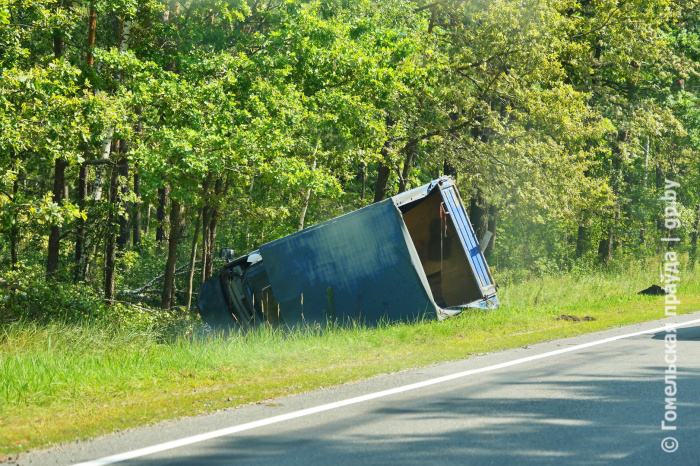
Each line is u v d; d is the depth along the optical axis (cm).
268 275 1427
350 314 1406
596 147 3025
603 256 3394
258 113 1975
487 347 1073
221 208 2172
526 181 2322
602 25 2784
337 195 2097
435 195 1611
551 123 2338
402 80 2361
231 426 598
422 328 1296
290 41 2234
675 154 4028
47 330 1216
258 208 2219
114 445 539
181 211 2372
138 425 605
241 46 2352
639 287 2172
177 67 2247
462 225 1539
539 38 2294
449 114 2702
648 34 2886
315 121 2153
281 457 508
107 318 1658
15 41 1561
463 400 693
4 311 1561
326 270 1416
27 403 705
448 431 575
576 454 509
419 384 781
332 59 2228
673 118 3023
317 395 730
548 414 630
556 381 784
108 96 1716
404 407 665
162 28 2242
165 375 862
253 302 1515
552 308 1650
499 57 2333
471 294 1675
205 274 2266
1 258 2373
